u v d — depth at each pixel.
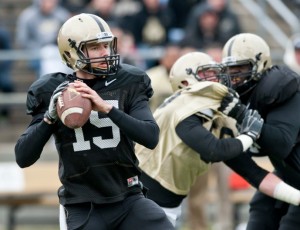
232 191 34.03
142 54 38.34
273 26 44.09
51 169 35.56
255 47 20.22
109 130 17.77
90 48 17.77
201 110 19.52
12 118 41.88
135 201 18.08
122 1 41.03
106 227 17.97
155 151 20.69
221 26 39.81
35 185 35.34
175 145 20.33
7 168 35.31
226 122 20.34
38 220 39.41
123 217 18.02
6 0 46.28
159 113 20.66
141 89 18.06
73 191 17.98
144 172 20.80
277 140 19.44
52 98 17.30
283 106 19.80
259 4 45.91
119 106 17.88
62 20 40.59
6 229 38.12
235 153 19.20
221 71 20.36
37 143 17.52
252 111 19.58
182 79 20.94
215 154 19.20
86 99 17.17
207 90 19.64
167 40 41.16
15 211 38.50
